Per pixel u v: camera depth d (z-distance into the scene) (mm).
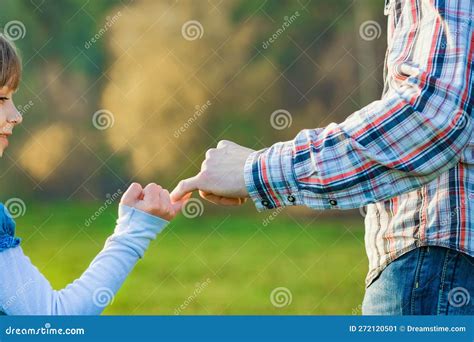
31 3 16922
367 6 16359
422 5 2244
